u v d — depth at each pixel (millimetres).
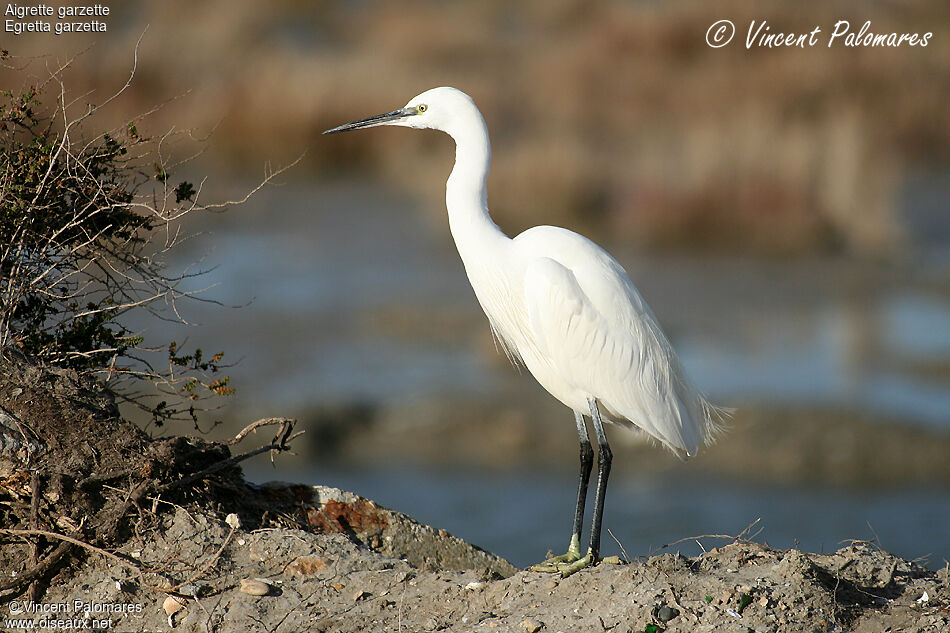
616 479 14016
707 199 25109
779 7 37031
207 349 16953
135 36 38062
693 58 35562
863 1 39156
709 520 12508
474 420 15102
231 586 5934
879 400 15477
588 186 26625
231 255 22766
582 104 32750
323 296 20312
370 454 14695
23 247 6711
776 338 18516
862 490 13539
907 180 29641
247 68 36188
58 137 6871
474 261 7176
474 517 12570
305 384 15984
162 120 28766
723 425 12797
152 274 7395
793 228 24578
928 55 34250
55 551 5887
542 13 45125
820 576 5977
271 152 31344
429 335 18562
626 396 6832
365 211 27391
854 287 21625
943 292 21297
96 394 6602
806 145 26203
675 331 18859
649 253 24188
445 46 40594
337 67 37406
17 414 6207
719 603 5559
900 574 6270
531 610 5656
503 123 32531
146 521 6176
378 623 5691
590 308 6758
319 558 6184
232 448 14227
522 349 7348
